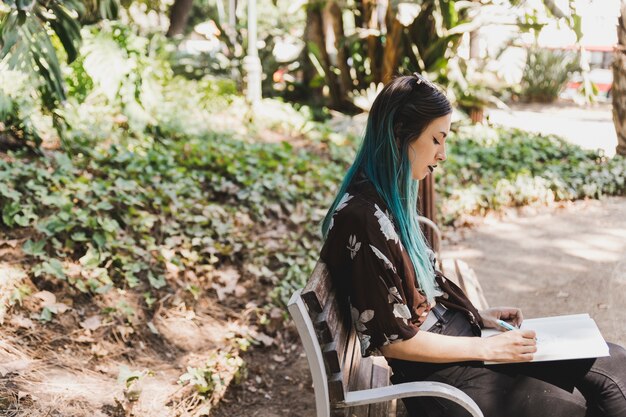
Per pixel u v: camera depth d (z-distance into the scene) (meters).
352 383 2.41
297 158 7.64
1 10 4.75
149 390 3.30
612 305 4.59
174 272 4.32
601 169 8.05
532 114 14.46
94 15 5.19
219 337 3.93
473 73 11.09
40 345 3.37
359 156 2.26
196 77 14.26
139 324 3.80
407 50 11.47
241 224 5.45
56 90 4.66
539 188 7.38
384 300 2.07
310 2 11.65
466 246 6.04
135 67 7.19
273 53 14.46
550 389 2.23
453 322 2.39
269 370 3.77
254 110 10.45
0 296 3.50
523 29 9.12
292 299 1.92
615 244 5.99
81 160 5.75
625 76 8.80
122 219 4.63
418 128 2.16
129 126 7.13
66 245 4.09
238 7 20.11
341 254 2.13
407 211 2.21
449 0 10.59
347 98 12.55
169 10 15.89
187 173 6.13
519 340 2.13
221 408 3.34
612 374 2.20
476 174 7.97
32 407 2.91
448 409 2.21
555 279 5.18
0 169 4.68
